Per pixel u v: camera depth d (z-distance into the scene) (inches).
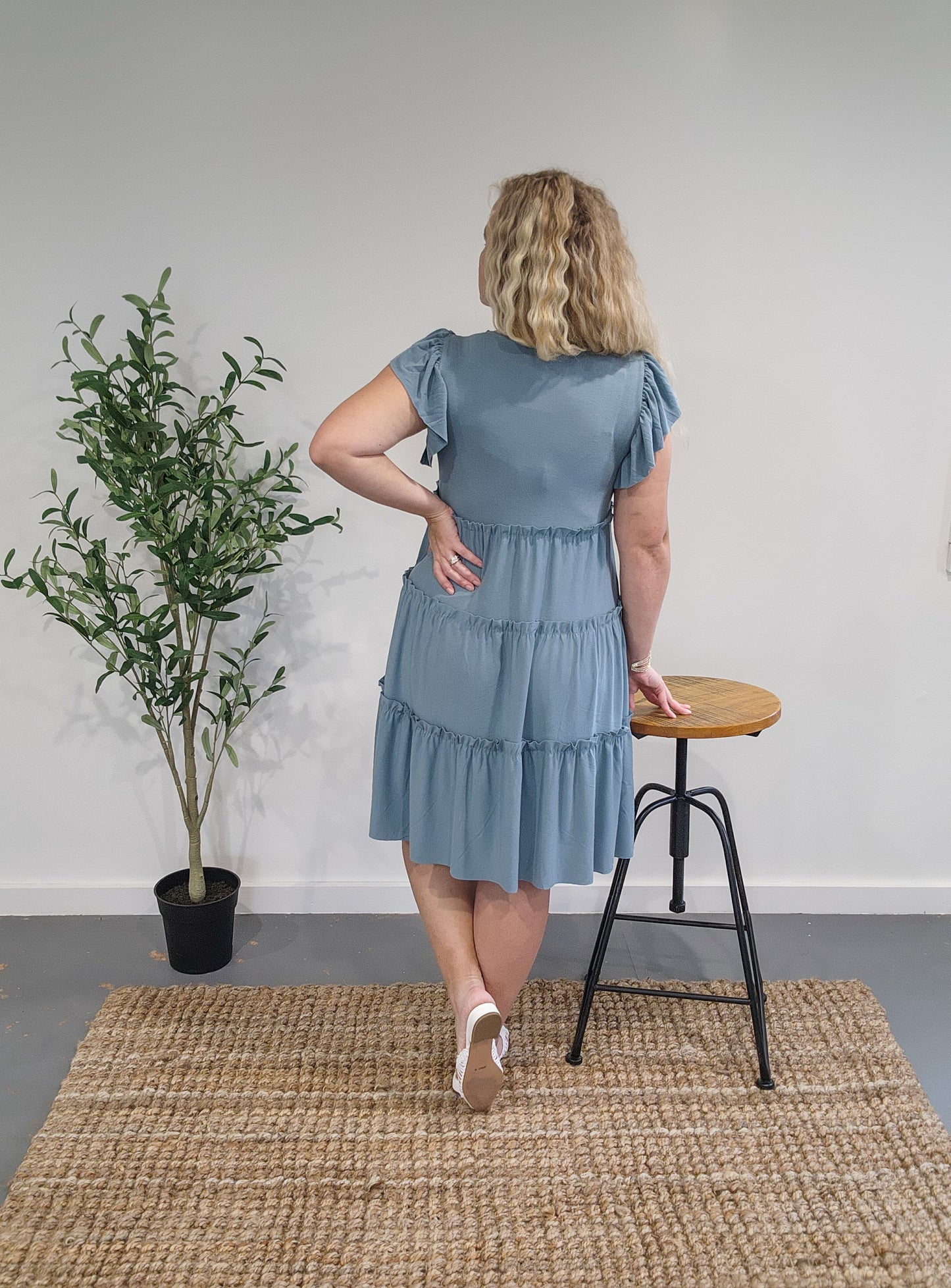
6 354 93.5
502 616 64.2
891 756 103.6
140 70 89.0
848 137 90.6
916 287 93.4
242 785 103.5
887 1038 83.3
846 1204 65.6
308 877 106.0
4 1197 66.7
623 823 70.8
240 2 88.1
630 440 63.2
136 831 104.4
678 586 99.4
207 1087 77.0
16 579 85.6
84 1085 76.9
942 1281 59.7
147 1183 67.2
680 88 89.8
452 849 67.4
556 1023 85.0
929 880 106.7
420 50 89.1
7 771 102.7
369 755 103.1
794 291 93.4
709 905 106.1
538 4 88.4
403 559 98.7
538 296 57.0
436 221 92.0
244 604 99.2
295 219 91.7
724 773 103.8
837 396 95.4
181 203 91.3
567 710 65.1
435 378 61.3
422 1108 74.8
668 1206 65.5
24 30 88.2
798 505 97.8
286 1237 62.8
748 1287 59.4
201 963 93.5
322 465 61.2
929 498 97.7
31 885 105.2
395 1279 59.9
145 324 83.5
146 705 94.0
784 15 88.5
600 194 60.7
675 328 94.0
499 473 62.6
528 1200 66.1
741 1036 83.6
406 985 91.4
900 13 88.5
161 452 85.3
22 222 91.2
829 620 100.4
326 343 94.1
